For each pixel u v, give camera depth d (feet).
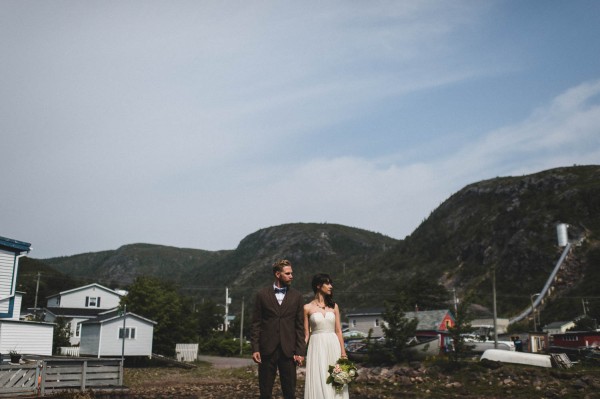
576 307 308.40
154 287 176.35
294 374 26.30
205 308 292.61
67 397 61.16
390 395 71.31
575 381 70.38
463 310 97.96
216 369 138.31
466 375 82.38
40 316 200.75
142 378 109.19
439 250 579.07
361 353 117.70
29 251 95.35
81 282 401.08
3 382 60.29
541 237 446.19
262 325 26.48
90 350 144.25
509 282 422.41
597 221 439.22
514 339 127.54
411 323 112.68
